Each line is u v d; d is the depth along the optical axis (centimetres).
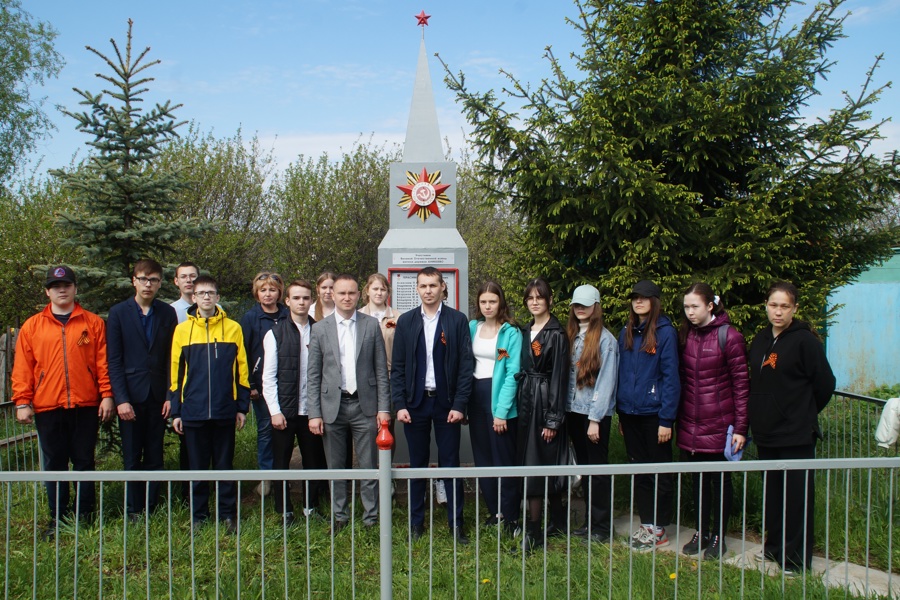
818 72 670
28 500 533
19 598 375
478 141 656
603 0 711
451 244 621
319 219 1672
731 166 673
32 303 1302
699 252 662
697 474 487
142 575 407
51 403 468
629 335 470
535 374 454
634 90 652
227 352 485
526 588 386
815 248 662
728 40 700
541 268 694
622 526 501
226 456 494
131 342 492
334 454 481
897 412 470
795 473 416
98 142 613
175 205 655
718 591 378
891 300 1388
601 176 616
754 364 432
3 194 1816
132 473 314
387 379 489
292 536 457
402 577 399
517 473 321
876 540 464
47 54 2453
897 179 618
